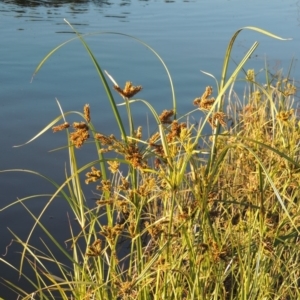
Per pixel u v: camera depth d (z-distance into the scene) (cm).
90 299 247
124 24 1645
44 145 689
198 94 940
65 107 859
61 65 1144
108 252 329
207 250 223
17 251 452
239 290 262
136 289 242
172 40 1410
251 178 291
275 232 257
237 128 504
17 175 605
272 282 262
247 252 253
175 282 241
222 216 321
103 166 223
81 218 249
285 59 1177
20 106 857
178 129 205
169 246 225
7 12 1822
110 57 1220
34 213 517
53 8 1922
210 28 1584
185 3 2111
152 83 1006
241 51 1272
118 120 210
